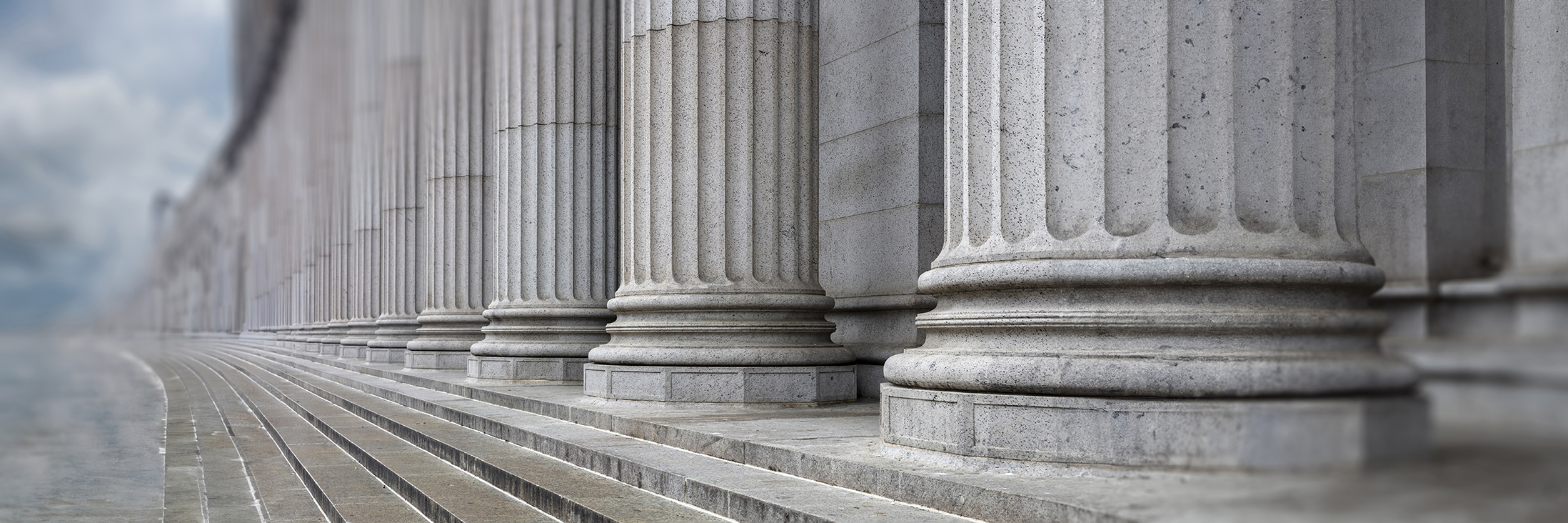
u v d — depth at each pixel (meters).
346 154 43.56
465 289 24.72
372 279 34.94
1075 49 7.00
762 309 12.78
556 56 18.95
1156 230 6.61
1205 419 5.94
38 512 10.72
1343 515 2.89
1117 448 6.22
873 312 14.23
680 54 13.20
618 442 10.14
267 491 11.01
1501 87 8.02
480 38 25.42
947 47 8.11
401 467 10.67
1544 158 6.01
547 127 18.81
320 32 54.62
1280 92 6.64
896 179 13.85
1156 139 6.69
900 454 7.45
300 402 20.09
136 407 24.78
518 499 8.96
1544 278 2.52
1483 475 2.48
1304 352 6.16
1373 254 8.10
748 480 7.65
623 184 13.91
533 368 18.19
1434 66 8.30
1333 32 6.72
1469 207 3.00
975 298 7.33
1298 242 6.49
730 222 12.98
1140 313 6.44
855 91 14.94
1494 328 2.63
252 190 89.19
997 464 6.66
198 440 16.14
